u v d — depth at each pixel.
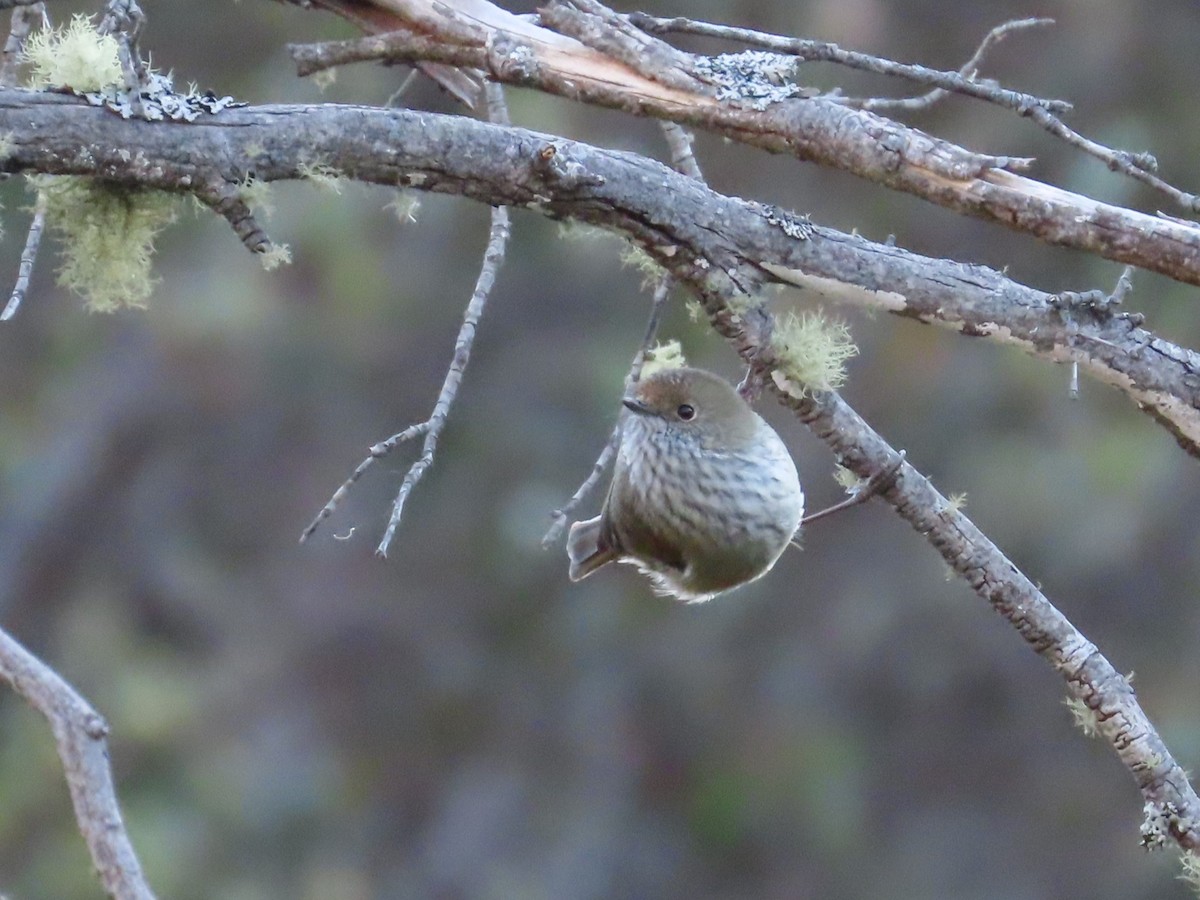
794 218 5.66
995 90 5.44
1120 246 5.57
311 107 5.46
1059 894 15.75
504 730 15.98
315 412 15.79
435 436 5.38
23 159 5.30
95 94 5.33
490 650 16.00
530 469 15.50
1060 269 14.97
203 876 14.34
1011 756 16.08
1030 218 5.57
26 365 15.85
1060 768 16.06
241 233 5.47
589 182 5.51
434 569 15.97
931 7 14.54
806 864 15.78
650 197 5.55
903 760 16.06
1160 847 5.79
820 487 15.37
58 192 5.60
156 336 15.24
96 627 15.21
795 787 15.79
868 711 16.11
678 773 15.99
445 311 15.59
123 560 15.71
